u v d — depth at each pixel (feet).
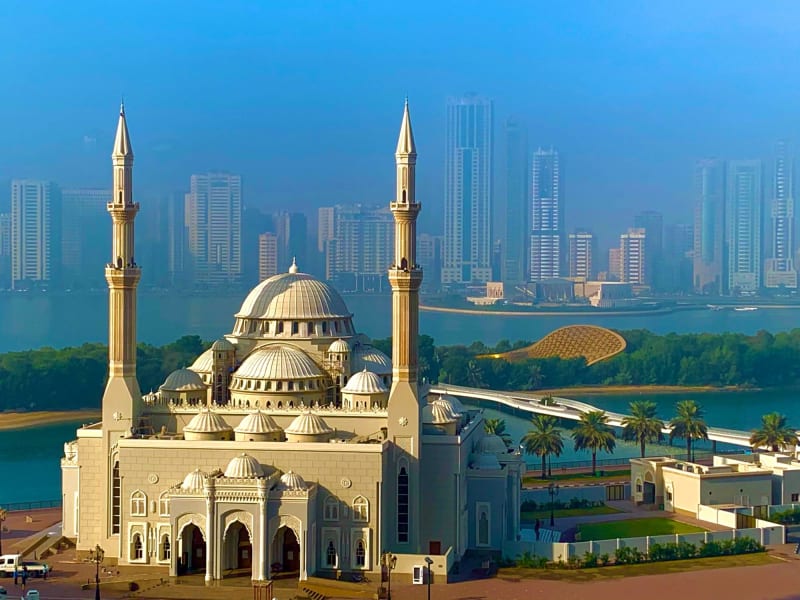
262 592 627.87
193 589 645.10
